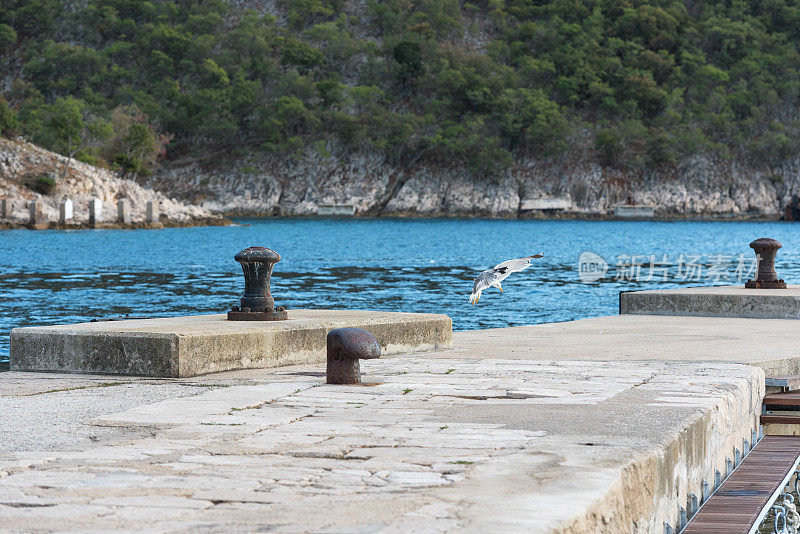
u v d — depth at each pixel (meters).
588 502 5.28
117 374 11.85
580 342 16.33
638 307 22.50
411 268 57.44
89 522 5.00
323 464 6.42
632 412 8.49
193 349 11.69
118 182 143.62
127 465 6.44
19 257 66.31
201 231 126.62
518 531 4.68
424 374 11.55
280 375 11.68
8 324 28.09
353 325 13.86
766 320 20.48
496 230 143.88
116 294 39.19
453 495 5.48
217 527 4.87
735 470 9.73
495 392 9.87
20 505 5.37
